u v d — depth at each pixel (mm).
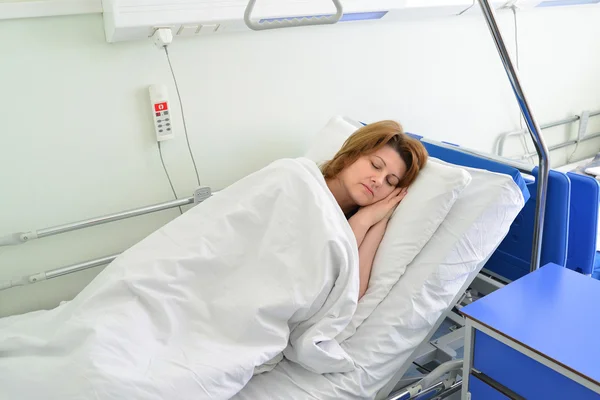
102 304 1170
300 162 1433
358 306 1343
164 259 1240
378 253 1423
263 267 1271
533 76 2695
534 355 1024
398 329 1301
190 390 1045
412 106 2344
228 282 1274
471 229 1354
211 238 1295
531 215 1547
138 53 1651
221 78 1826
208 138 1859
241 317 1188
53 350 1110
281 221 1296
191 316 1219
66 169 1627
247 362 1113
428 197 1390
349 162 1507
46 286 1668
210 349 1146
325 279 1219
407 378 1508
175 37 1696
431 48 2305
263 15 1697
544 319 1112
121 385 995
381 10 1936
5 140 1519
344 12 1849
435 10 2123
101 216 1654
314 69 2020
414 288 1331
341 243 1257
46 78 1535
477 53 2455
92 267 1681
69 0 1495
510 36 2521
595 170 2434
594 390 936
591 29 2844
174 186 1832
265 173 1396
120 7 1476
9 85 1490
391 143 1480
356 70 2127
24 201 1586
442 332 1776
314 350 1167
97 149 1661
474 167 1578
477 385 1179
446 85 2416
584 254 1531
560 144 2910
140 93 1689
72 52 1555
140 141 1729
